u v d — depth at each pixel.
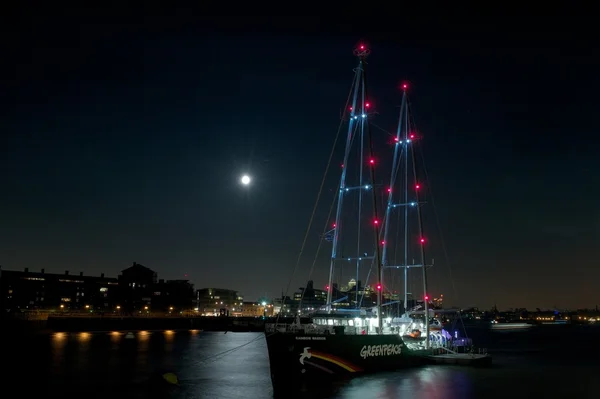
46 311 182.62
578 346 138.12
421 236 60.59
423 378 51.81
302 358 43.12
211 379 56.84
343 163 51.34
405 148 62.97
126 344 114.75
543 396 46.66
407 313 62.53
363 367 47.56
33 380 53.44
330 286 51.81
